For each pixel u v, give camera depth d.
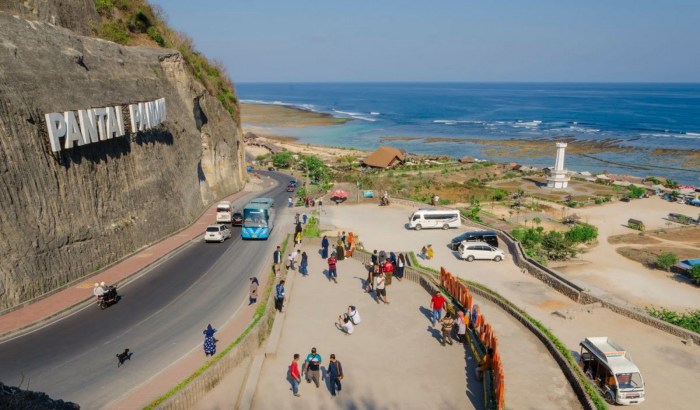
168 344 23.00
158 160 42.94
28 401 14.54
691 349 24.78
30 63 29.03
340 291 30.58
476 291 30.17
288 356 22.25
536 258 42.88
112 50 40.44
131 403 17.98
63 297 27.69
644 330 26.95
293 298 29.31
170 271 34.03
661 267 44.09
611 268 44.19
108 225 34.28
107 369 20.53
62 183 29.88
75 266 30.30
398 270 32.94
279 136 163.25
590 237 49.81
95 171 33.28
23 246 26.50
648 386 21.33
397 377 20.55
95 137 32.31
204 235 44.00
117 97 37.19
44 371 20.20
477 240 42.88
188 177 49.94
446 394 19.33
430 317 26.61
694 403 20.06
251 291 27.94
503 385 17.48
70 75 32.25
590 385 19.12
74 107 31.38
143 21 54.75
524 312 26.64
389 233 48.34
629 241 53.38
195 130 53.28
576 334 26.36
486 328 22.31
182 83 52.34
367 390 19.59
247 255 38.25
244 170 78.31
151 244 39.53
